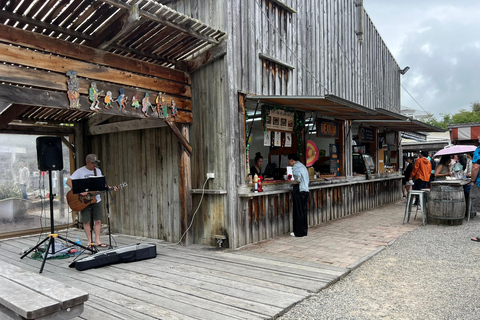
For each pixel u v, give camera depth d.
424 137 15.43
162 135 6.33
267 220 6.30
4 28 3.72
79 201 5.45
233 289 3.72
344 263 4.64
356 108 6.24
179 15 4.53
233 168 5.57
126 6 4.05
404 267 4.52
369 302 3.44
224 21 5.52
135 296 3.54
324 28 8.69
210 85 5.77
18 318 2.21
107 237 6.80
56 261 5.04
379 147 11.05
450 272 4.27
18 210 7.04
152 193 6.54
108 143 7.37
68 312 2.26
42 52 4.04
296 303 3.36
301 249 5.46
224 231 5.65
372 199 10.36
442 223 7.21
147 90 5.24
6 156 6.91
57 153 5.01
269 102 6.14
